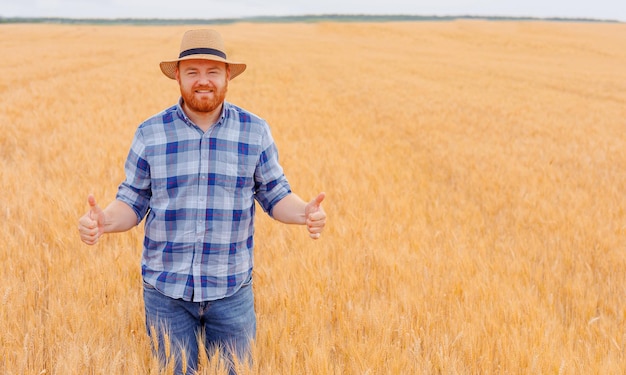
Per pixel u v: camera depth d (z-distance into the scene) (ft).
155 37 231.09
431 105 69.97
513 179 30.91
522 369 10.24
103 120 45.62
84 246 16.05
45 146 33.24
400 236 18.84
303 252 16.24
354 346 10.31
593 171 35.06
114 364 8.89
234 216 9.04
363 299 13.56
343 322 11.63
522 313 12.85
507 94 86.22
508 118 60.90
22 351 9.52
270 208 9.59
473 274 15.76
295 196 9.52
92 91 67.67
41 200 21.22
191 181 8.81
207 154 8.82
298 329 10.93
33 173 27.50
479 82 105.09
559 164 37.52
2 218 19.39
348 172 30.40
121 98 61.93
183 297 8.89
